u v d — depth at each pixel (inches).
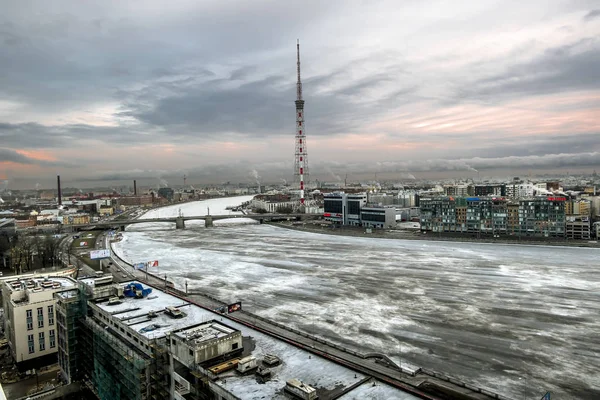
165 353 2807.6
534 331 5216.5
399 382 3476.9
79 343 4015.8
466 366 4249.5
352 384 2337.6
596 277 7824.8
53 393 3791.8
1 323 5615.2
